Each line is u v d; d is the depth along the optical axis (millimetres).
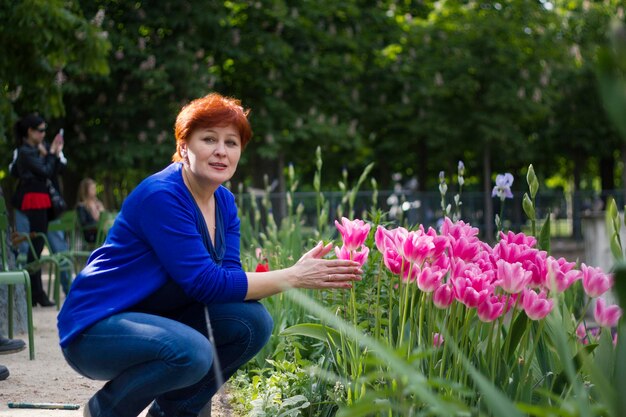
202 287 3301
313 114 22641
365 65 26000
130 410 3318
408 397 2959
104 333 3262
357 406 2154
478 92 26688
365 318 4266
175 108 20562
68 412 4625
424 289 3094
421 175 29781
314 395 4059
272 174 24297
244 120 3516
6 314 7812
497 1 26969
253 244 7172
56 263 9953
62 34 11977
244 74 22750
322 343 4719
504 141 26891
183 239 3316
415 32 26562
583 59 28547
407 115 27000
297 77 22844
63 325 3348
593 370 1959
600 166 34344
